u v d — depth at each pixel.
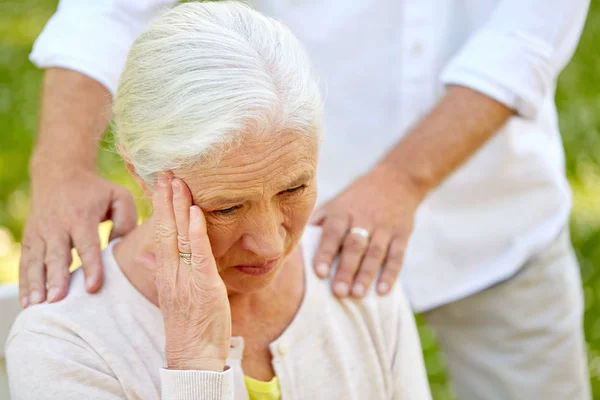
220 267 1.72
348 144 2.68
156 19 1.59
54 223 2.00
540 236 2.66
